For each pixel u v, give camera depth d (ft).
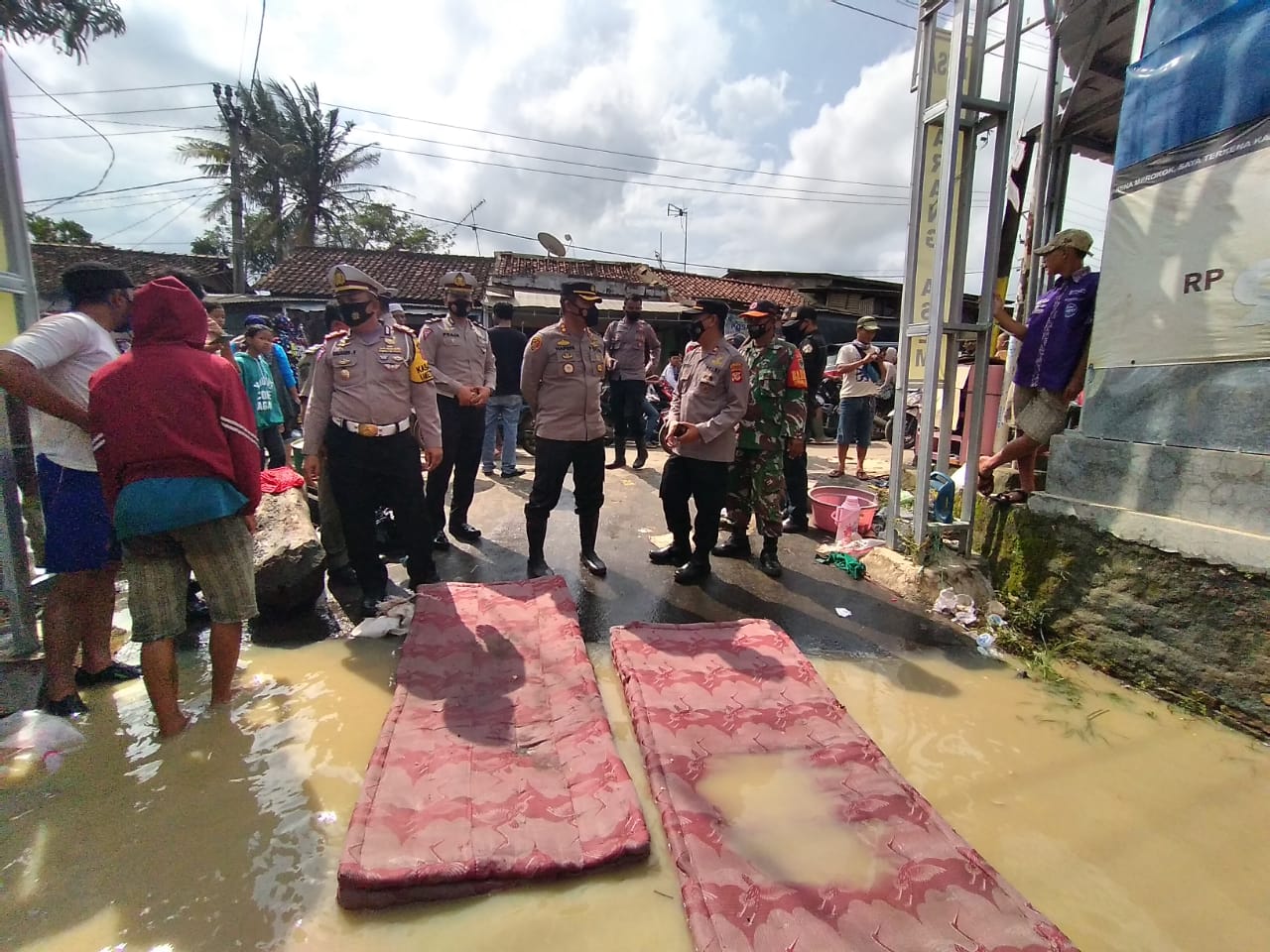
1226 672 9.40
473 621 11.43
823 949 5.46
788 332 19.89
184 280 11.08
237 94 52.49
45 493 8.82
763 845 6.59
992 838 7.11
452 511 16.33
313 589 12.26
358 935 5.76
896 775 7.73
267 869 6.45
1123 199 10.94
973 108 12.42
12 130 10.06
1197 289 9.93
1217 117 9.55
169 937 5.68
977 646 11.60
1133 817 7.48
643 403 24.70
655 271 59.41
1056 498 12.00
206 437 8.35
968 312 45.24
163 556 8.42
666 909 6.06
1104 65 15.74
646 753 8.00
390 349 11.75
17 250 10.18
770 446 14.37
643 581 14.07
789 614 12.65
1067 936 5.78
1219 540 9.43
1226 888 6.50
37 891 6.14
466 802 7.08
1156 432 10.54
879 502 19.39
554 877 6.30
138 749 8.29
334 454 11.73
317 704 9.36
